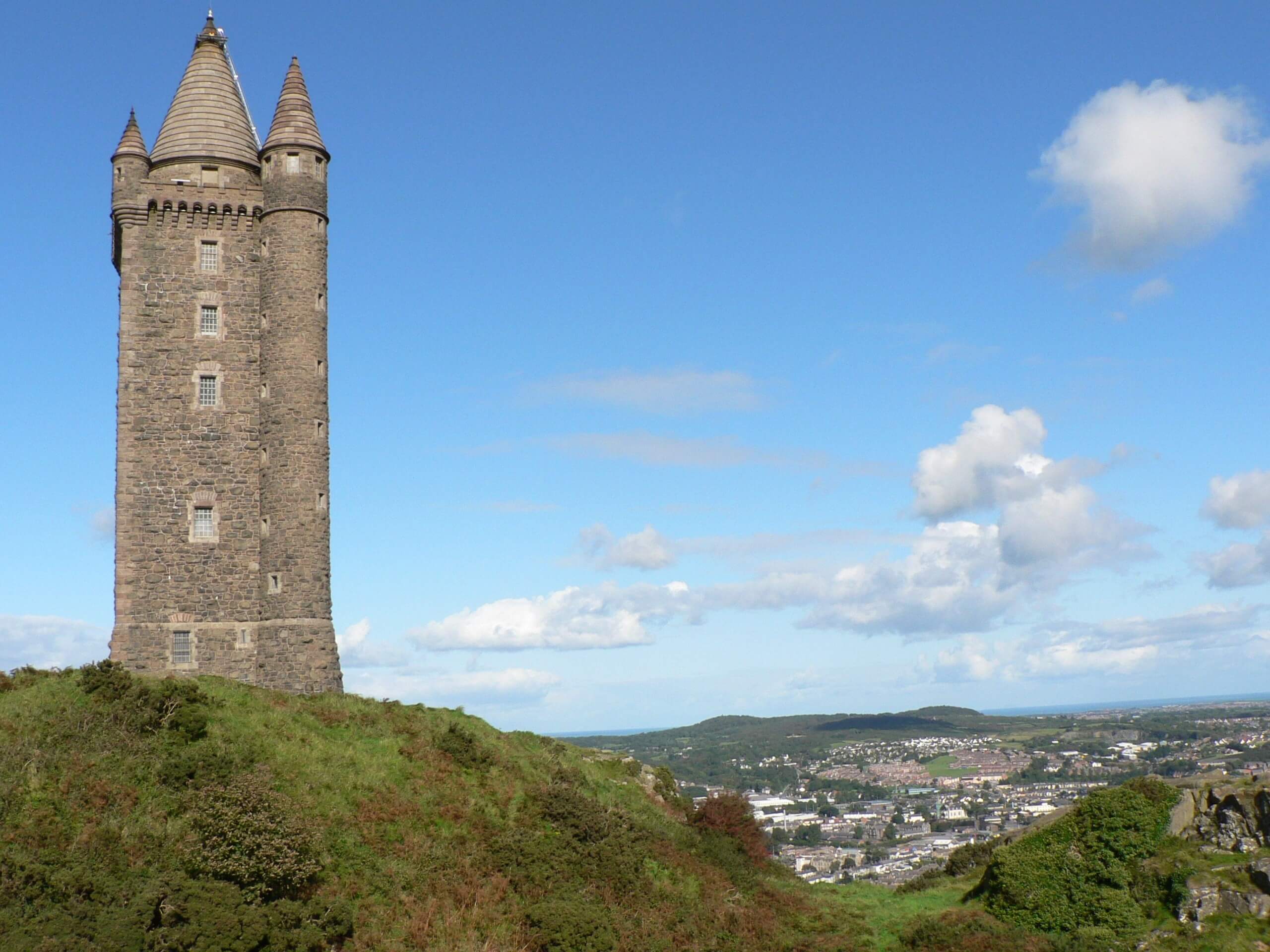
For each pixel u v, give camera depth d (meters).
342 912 32.75
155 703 38.69
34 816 31.17
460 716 52.59
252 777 35.56
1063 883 40.50
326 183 59.34
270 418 56.31
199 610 55.06
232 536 56.00
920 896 46.47
